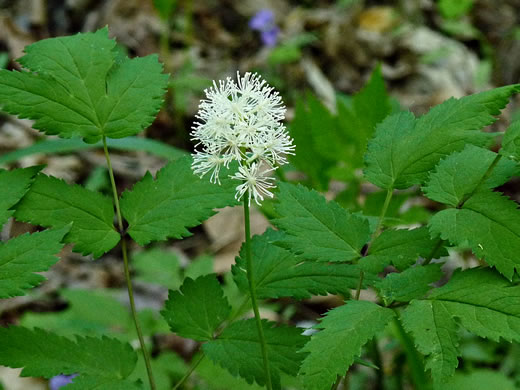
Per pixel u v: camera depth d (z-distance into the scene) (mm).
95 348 247
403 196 412
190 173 256
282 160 216
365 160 242
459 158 225
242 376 239
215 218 625
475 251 200
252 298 220
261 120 214
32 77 243
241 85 223
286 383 321
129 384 240
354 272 251
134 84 252
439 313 197
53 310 543
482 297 197
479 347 454
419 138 238
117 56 259
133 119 248
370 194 415
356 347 190
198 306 254
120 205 251
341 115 418
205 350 245
